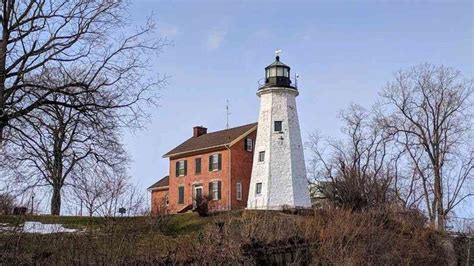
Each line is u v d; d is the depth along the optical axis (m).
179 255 16.02
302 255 18.72
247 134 54.84
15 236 14.26
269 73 51.16
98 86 21.86
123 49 22.72
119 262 14.72
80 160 21.34
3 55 20.67
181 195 57.09
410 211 27.89
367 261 20.55
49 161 20.86
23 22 21.72
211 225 20.02
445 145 45.22
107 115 21.95
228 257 16.75
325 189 41.81
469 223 32.34
